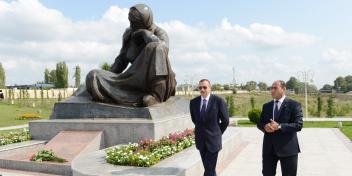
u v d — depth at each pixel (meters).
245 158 9.33
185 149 8.05
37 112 30.39
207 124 5.55
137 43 10.80
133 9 10.46
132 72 10.06
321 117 27.97
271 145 5.07
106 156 7.11
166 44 10.36
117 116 9.64
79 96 10.57
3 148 8.66
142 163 6.36
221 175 7.36
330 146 11.52
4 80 64.88
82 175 6.02
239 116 30.06
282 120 5.02
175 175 5.68
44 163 7.57
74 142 8.84
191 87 47.69
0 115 27.58
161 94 10.14
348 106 33.41
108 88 10.10
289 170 4.99
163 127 9.20
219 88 62.62
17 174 7.44
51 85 66.62
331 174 7.46
